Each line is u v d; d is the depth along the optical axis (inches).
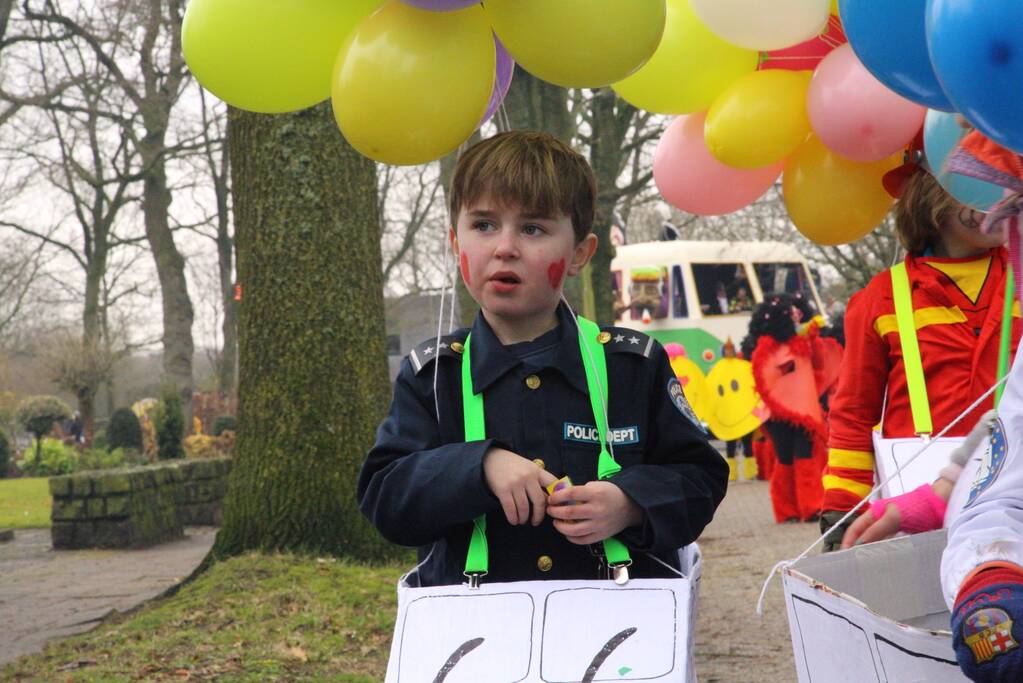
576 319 93.6
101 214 1250.6
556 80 101.2
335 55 104.3
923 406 119.9
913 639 64.2
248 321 289.4
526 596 80.2
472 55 97.2
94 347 1159.0
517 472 81.9
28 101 1005.2
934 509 84.9
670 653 77.0
